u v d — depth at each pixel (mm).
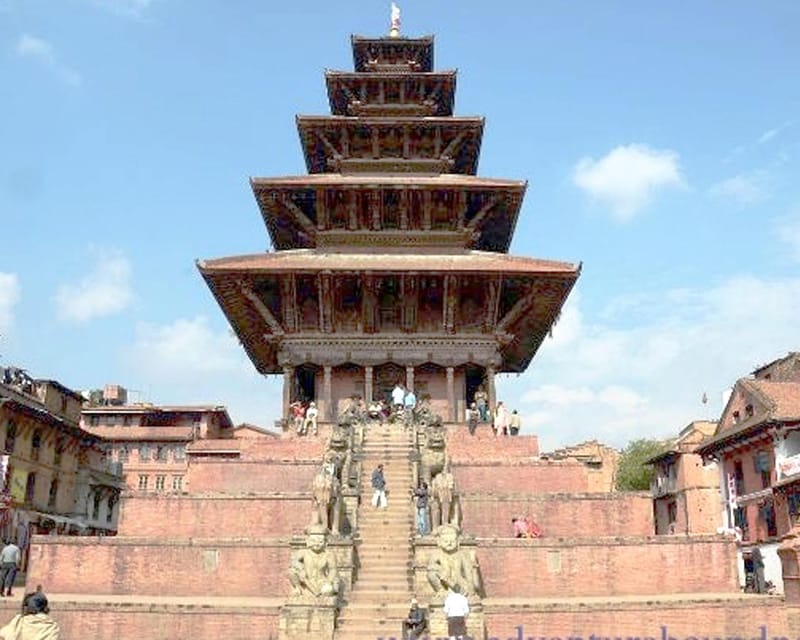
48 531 59906
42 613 11312
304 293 45375
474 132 51438
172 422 90750
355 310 45375
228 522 31250
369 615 24141
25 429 57219
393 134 51781
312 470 34844
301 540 27766
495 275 43156
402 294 44125
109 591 28422
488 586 28141
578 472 34812
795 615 26781
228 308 46969
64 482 64250
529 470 34844
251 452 37406
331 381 44906
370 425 38281
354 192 46875
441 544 24047
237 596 28031
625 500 31984
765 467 50719
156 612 24797
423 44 56844
